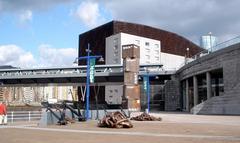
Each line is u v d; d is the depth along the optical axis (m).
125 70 79.81
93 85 112.50
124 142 18.16
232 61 60.56
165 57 158.75
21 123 38.19
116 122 30.08
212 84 80.44
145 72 99.19
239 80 57.97
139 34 150.50
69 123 35.88
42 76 113.00
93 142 18.30
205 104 62.56
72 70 117.50
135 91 79.12
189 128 28.03
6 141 19.12
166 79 106.94
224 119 41.66
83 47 161.50
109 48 144.62
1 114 35.78
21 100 198.88
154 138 20.34
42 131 26.66
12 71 123.50
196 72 78.19
